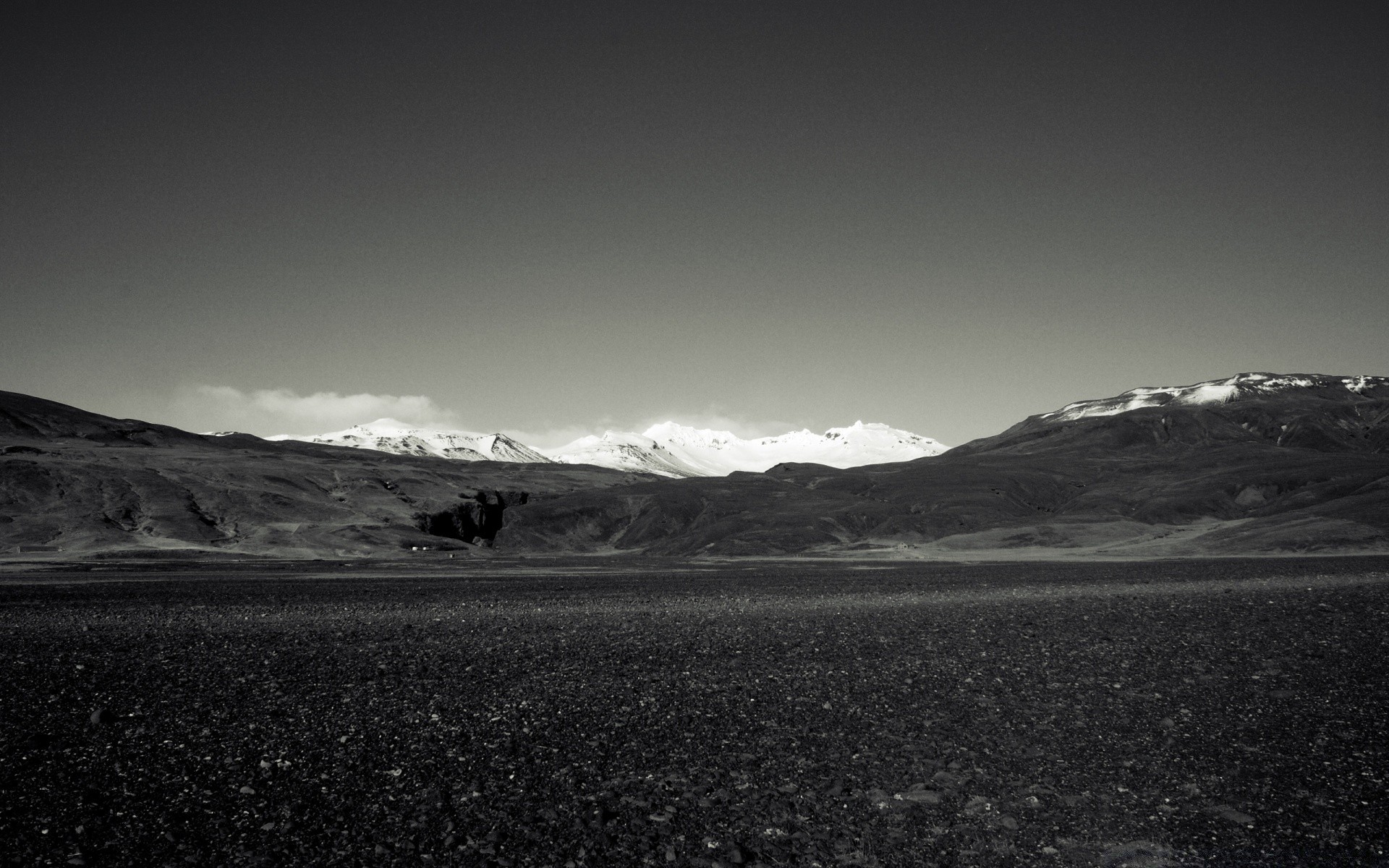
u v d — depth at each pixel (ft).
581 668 108.17
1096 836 55.62
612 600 208.95
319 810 59.57
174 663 114.21
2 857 51.52
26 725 80.33
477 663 112.68
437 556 548.31
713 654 117.80
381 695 92.89
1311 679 96.78
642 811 59.82
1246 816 58.23
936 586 253.44
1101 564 407.03
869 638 131.64
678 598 214.28
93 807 59.67
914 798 61.62
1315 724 78.54
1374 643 121.29
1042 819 58.23
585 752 72.18
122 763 69.10
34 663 113.80
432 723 81.00
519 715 84.02
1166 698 88.53
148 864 51.11
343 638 138.62
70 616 173.99
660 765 69.15
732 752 72.23
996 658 111.65
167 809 59.57
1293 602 179.73
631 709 85.97
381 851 53.21
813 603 193.98
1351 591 207.00
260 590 248.11
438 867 51.31
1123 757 70.08
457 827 56.80
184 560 459.73
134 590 246.68
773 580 296.71
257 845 53.93
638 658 114.83
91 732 78.07
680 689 94.84
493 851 53.31
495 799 61.82
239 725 80.64
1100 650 117.19
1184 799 61.36
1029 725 79.20
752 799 61.77
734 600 204.85
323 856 52.49
